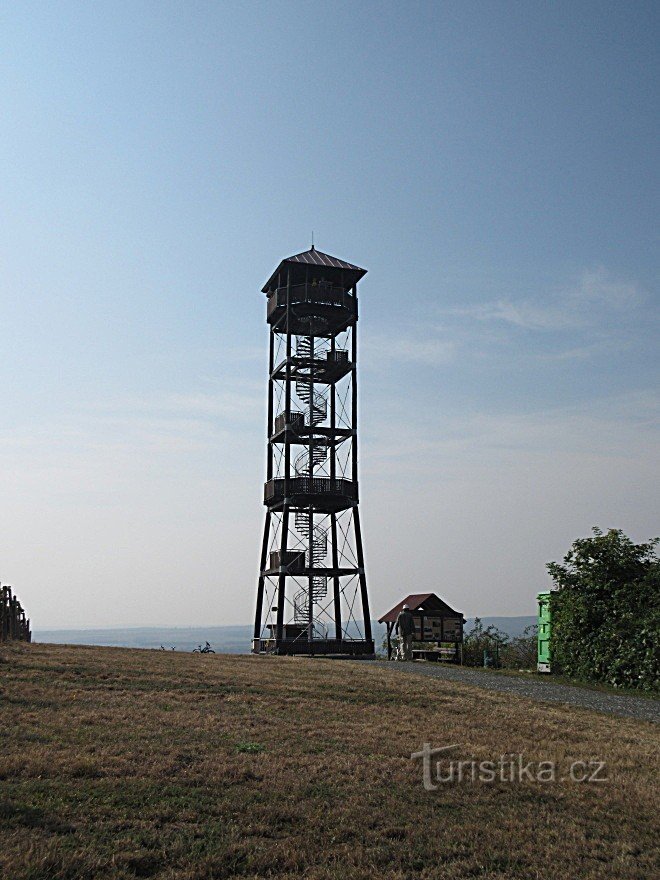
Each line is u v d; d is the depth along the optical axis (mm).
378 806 9266
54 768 9555
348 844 8039
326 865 7504
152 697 15453
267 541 43062
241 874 7180
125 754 10570
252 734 12578
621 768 11781
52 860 6895
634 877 7488
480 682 22297
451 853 7973
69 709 13547
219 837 7934
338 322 44188
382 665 26453
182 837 7824
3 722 12039
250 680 18797
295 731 13070
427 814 9117
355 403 43281
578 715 16922
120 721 12820
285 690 17562
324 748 11961
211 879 7020
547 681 23391
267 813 8688
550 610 26406
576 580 24750
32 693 14727
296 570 40312
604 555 24438
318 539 42344
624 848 8273
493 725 14891
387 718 15031
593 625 24234
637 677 22141
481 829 8680
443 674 24094
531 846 8234
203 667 21328
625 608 23250
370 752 11930
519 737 13789
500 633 41312
